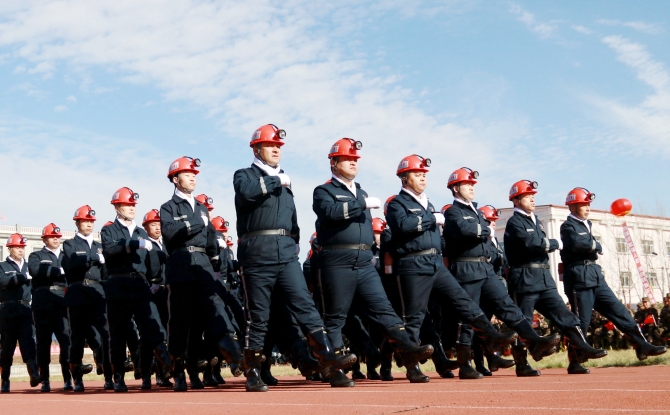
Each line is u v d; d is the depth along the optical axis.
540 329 18.88
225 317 9.71
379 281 9.05
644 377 8.53
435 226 9.74
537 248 10.62
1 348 13.45
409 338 9.02
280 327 10.29
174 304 9.78
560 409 4.97
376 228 12.95
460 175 10.59
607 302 11.26
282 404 6.10
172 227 9.70
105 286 10.90
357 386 8.55
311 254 13.47
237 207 8.37
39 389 14.13
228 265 13.57
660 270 39.50
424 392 6.91
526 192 10.91
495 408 5.16
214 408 6.00
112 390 12.20
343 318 8.85
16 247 13.65
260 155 8.55
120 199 11.42
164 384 12.49
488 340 9.65
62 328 12.94
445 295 9.72
